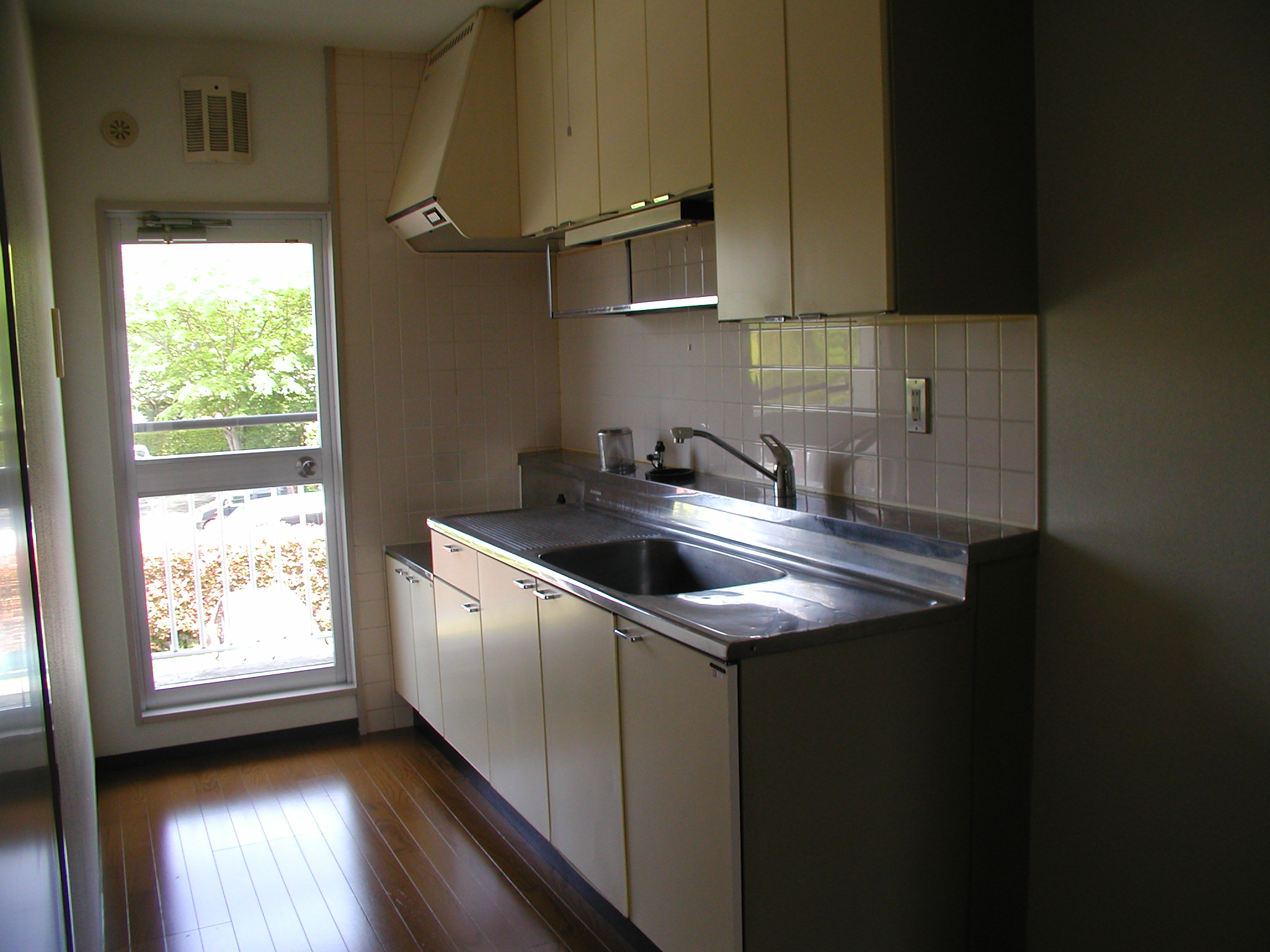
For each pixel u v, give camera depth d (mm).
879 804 1929
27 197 2158
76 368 3400
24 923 930
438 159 3297
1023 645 2066
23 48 2545
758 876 1811
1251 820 1688
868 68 1879
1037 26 1996
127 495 3590
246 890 2689
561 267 4027
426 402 3873
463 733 3188
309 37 3486
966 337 2201
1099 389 1909
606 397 3770
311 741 3809
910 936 2000
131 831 3057
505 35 3338
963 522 2188
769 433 2893
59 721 1701
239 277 3668
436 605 3334
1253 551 1665
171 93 3439
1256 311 1634
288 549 3844
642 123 2650
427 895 2645
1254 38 1609
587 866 2410
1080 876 2018
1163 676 1821
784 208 2135
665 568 2842
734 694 1752
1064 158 1955
